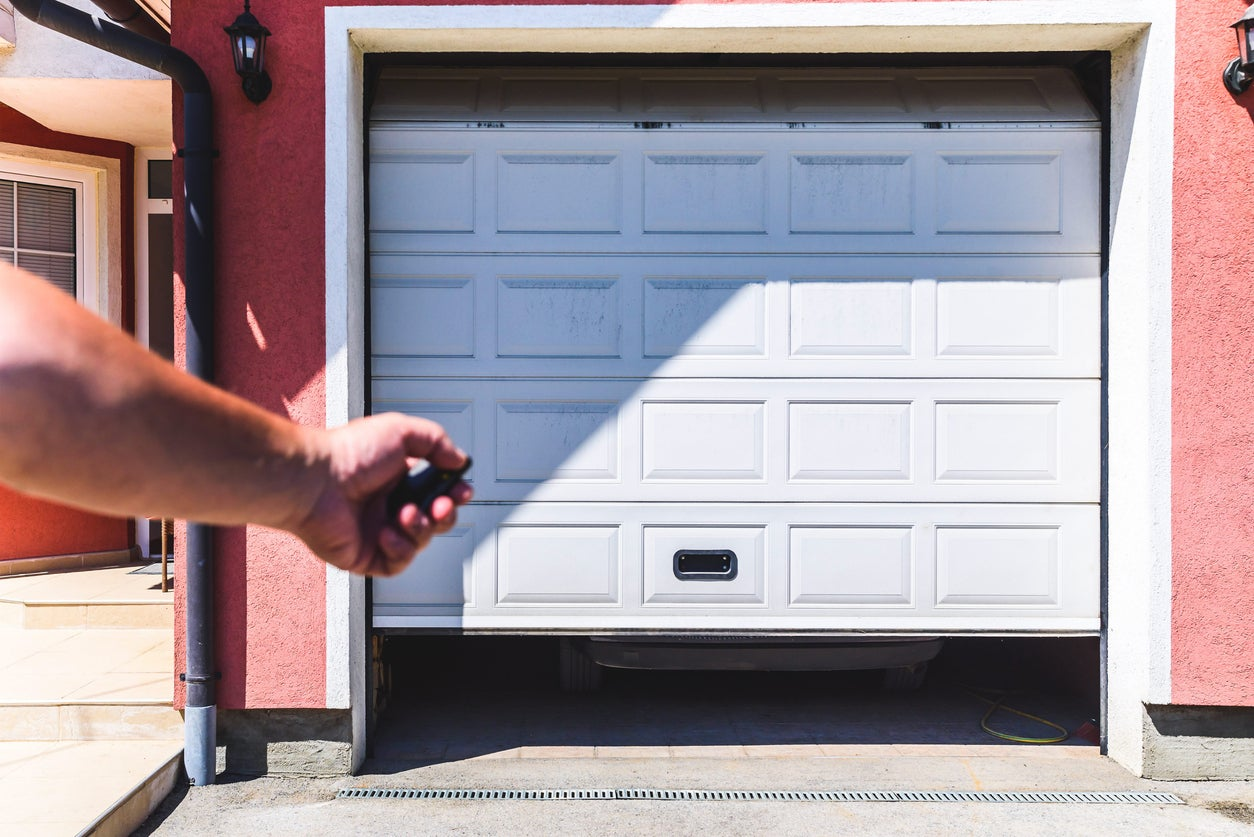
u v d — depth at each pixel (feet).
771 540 12.66
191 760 11.23
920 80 13.08
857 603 12.67
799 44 12.03
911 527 12.68
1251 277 11.48
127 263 19.39
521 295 12.68
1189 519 11.53
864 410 12.68
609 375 12.66
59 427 1.67
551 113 12.68
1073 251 12.63
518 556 12.60
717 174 12.69
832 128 12.64
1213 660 11.50
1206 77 11.45
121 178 19.22
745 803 10.91
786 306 12.69
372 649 12.45
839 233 12.70
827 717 14.19
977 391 12.65
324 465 2.29
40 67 15.23
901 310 12.70
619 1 11.49
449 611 12.57
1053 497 12.64
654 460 12.66
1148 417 11.57
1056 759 12.37
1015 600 12.66
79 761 10.99
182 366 11.43
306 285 11.52
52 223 18.78
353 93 11.78
